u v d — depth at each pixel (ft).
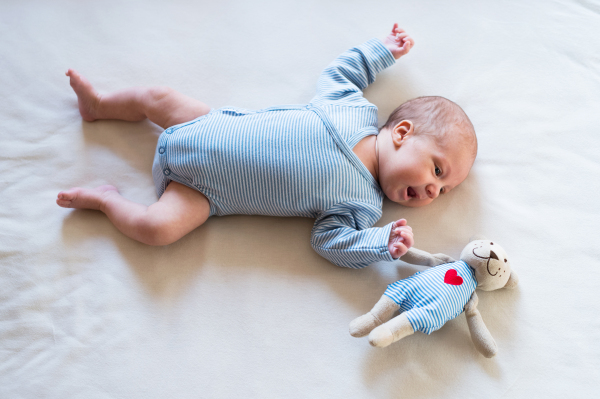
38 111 4.68
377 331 3.57
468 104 4.82
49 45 4.94
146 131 4.67
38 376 3.81
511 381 3.83
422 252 4.02
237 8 5.18
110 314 4.00
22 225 4.25
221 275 4.16
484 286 3.86
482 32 5.13
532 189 4.50
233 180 3.99
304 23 5.12
